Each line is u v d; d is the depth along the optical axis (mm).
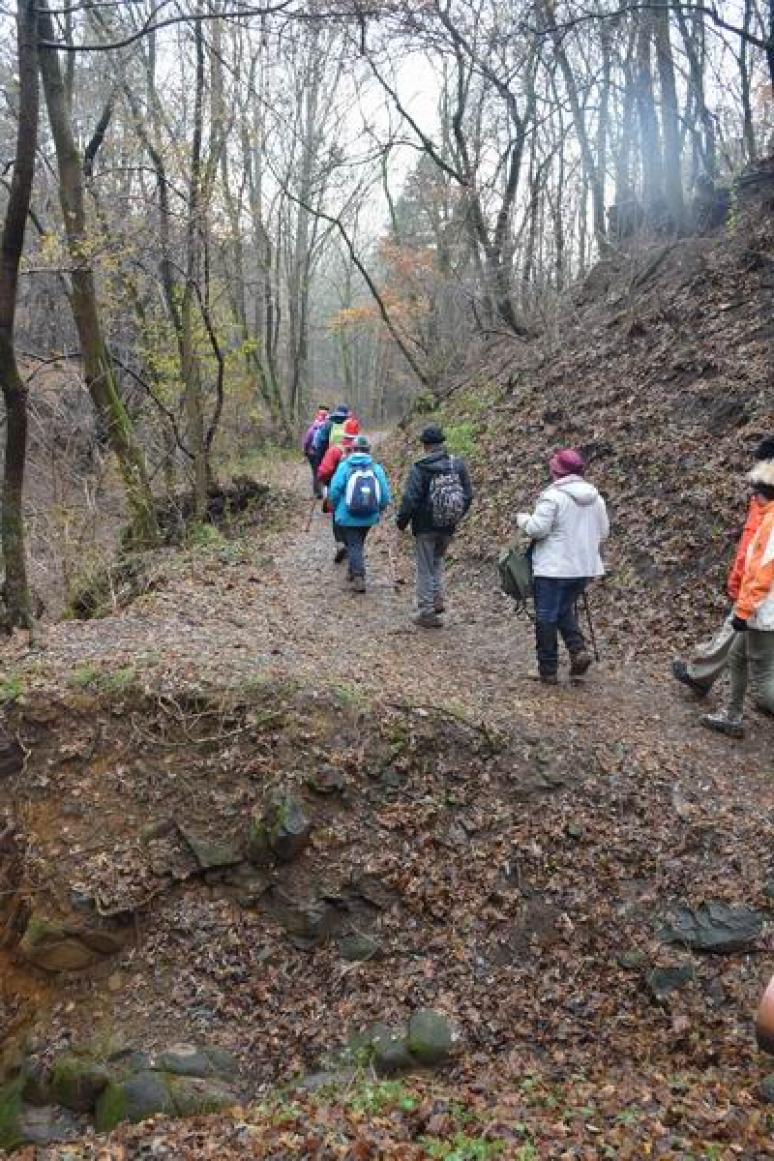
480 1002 4934
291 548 12805
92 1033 5109
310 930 5430
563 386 13859
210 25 15102
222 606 9156
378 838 5742
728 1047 4398
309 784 5863
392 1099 4254
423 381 21359
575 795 5934
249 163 24219
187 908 5582
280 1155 3844
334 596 10234
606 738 6477
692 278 13492
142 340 16172
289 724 6141
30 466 12141
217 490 17234
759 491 6559
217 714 6184
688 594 8656
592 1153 3467
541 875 5516
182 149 14227
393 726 6188
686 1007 4699
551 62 18250
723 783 6070
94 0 8430
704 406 10734
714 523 9055
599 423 12000
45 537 11461
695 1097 3938
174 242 14914
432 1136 3863
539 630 7488
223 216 15609
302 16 8156
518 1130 3752
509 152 19219
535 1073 4430
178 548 13031
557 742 6324
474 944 5242
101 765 6105
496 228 18969
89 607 10789
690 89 17812
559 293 17656
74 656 6883
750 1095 3916
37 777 6086
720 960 4898
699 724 6938
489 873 5547
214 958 5379
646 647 8336
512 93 17703
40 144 14102
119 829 5844
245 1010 5148
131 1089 4688
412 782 6008
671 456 10289
